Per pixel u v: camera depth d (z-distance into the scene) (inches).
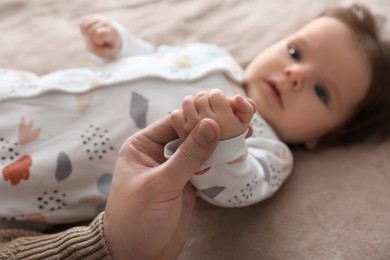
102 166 33.4
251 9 52.1
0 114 33.5
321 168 38.5
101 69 36.8
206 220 34.4
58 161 32.6
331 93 39.9
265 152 35.5
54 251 26.8
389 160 38.7
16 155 32.7
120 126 33.9
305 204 35.1
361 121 43.8
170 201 25.4
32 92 34.2
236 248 32.5
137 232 25.4
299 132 39.9
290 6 52.0
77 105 34.3
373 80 41.7
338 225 33.5
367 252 31.7
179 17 50.8
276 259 31.8
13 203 32.2
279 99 39.1
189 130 25.0
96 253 26.0
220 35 49.3
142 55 40.1
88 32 39.6
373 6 50.4
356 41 41.1
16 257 27.4
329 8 47.4
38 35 48.1
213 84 37.2
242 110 25.4
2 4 50.8
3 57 45.3
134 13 51.6
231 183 28.4
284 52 40.4
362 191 35.9
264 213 34.7
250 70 41.0
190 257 32.2
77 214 33.5
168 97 35.4
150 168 26.4
